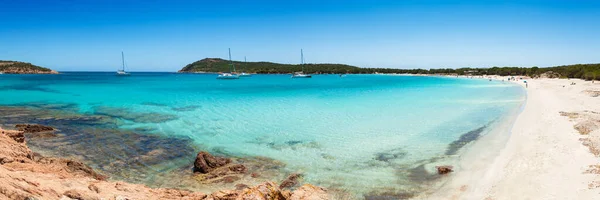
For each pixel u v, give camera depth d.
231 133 17.75
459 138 16.33
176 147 14.93
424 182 10.59
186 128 19.03
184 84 74.44
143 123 20.58
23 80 91.12
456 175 11.09
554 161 11.50
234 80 103.56
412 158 13.18
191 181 10.90
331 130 18.47
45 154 13.46
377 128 18.97
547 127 17.34
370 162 12.75
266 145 15.30
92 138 16.42
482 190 9.59
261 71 180.62
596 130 15.55
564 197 8.55
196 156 13.02
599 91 37.41
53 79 100.44
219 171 11.59
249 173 11.58
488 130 18.05
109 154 13.73
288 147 14.94
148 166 12.34
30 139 15.83
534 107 26.70
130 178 11.11
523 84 67.00
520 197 8.81
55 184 6.70
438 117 22.80
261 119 22.20
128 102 32.94
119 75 157.38
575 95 36.03
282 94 44.81
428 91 50.69
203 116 23.48
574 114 21.27
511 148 13.73
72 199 6.19
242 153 14.02
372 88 60.25
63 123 20.45
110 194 6.93
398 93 46.53
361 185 10.41
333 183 10.60
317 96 41.41
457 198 9.24
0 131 12.05
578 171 10.36
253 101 34.62
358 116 23.45
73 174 9.49
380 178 11.02
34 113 24.75
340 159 13.15
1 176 5.80
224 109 27.53
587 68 81.12
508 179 10.16
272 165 12.44
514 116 22.55
